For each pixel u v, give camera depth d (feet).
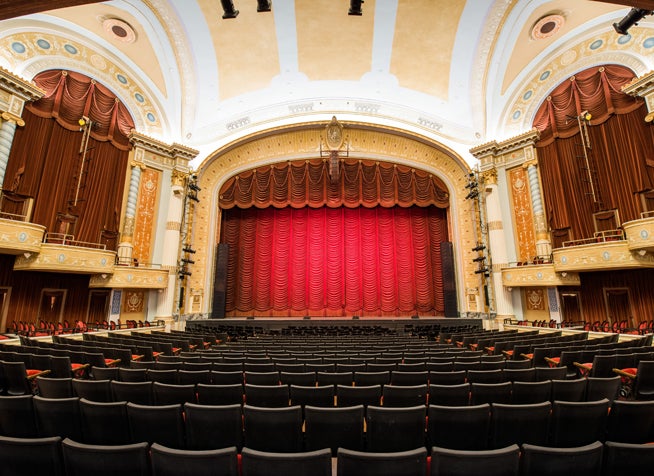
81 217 32.50
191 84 41.14
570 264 30.17
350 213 48.03
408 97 43.98
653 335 21.61
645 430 7.06
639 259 26.32
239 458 7.02
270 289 46.44
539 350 15.53
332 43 39.27
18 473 5.28
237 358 13.75
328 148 43.88
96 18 32.19
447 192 45.37
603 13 30.89
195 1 34.12
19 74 29.19
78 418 7.30
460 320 37.17
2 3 8.44
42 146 30.22
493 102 39.93
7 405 7.42
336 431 6.91
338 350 17.51
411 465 4.93
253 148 45.57
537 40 34.88
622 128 30.50
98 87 34.86
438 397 8.95
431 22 36.47
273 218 47.98
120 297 33.91
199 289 41.14
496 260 36.73
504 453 4.89
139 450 5.22
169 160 39.68
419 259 46.80
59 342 20.08
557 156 35.14
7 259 29.14
